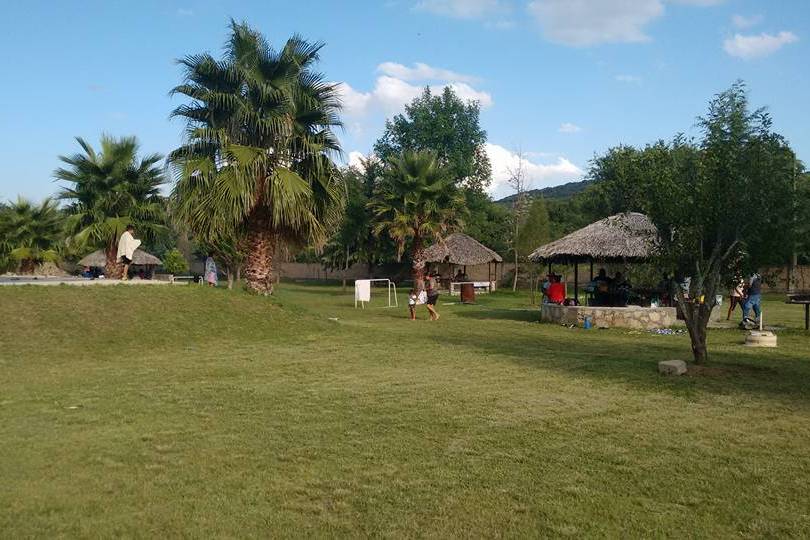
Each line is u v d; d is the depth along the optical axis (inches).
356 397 331.6
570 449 243.9
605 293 842.2
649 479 212.2
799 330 668.7
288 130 653.9
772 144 393.1
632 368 420.5
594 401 323.6
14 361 426.3
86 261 1396.4
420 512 185.3
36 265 1392.7
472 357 471.2
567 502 193.0
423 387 358.0
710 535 171.8
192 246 1905.8
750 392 345.7
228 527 174.7
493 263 1704.0
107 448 241.6
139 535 169.5
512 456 235.1
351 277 2219.5
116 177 961.5
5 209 1439.5
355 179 1918.1
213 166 653.3
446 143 2123.5
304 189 650.2
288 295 1421.0
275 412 299.0
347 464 225.5
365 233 1772.9
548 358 466.3
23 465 221.6
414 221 1300.4
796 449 245.1
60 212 1427.2
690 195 413.1
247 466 222.8
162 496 195.3
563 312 753.6
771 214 390.6
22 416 289.0
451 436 260.7
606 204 1643.7
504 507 189.2
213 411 300.7
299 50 682.8
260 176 650.2
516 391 347.6
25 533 169.2
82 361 438.6
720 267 431.8
